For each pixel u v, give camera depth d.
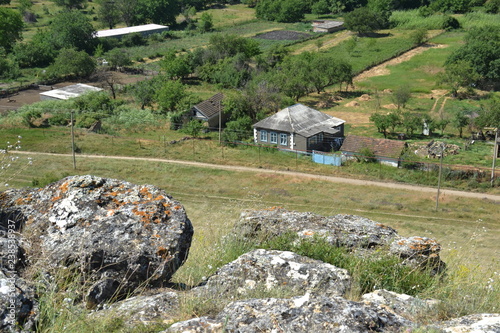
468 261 8.27
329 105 72.19
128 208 6.43
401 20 130.25
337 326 4.36
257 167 46.22
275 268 6.45
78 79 90.50
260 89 66.81
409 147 52.53
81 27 114.31
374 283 6.66
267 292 5.86
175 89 67.12
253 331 4.36
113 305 5.39
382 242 8.07
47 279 5.22
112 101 70.19
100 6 151.00
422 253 7.83
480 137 57.62
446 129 60.97
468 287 6.64
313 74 75.81
